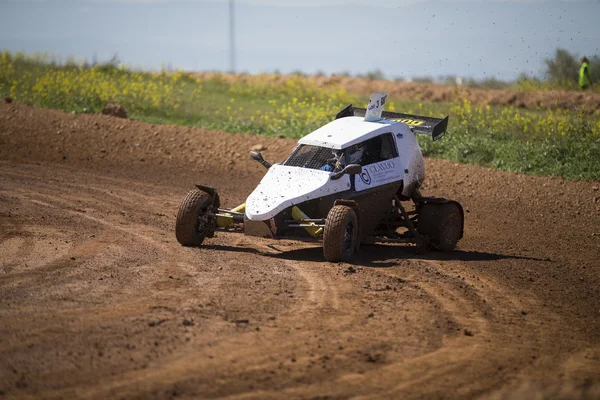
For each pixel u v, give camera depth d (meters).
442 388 20.73
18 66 108.25
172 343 22.91
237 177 60.00
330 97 103.19
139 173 59.44
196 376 20.55
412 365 22.31
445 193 57.25
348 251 35.09
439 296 30.22
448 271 34.88
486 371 22.23
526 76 114.06
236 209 36.66
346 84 129.00
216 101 98.81
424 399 19.95
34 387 19.42
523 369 22.66
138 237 38.25
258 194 35.28
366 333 24.91
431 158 64.69
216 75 129.88
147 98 86.44
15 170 57.25
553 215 52.09
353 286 30.62
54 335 23.19
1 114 71.50
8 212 42.38
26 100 80.56
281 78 139.62
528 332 26.58
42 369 20.56
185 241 36.47
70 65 115.94
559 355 24.28
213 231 37.44
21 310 25.50
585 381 21.89
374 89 124.06
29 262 32.12
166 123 77.31
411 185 40.28
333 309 27.30
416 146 41.44
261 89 112.12
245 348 22.83
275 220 34.41
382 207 38.75
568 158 62.09
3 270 30.69
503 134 69.81
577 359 24.00
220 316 25.73
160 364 21.25
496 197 56.22
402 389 20.50
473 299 30.25
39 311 25.48
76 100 81.44
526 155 63.62
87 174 57.75
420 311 27.89
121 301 27.00
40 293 27.59
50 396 18.95
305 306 27.47
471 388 20.84
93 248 35.16
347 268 33.50
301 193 34.84
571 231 47.81
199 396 19.34
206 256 34.72
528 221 50.25
